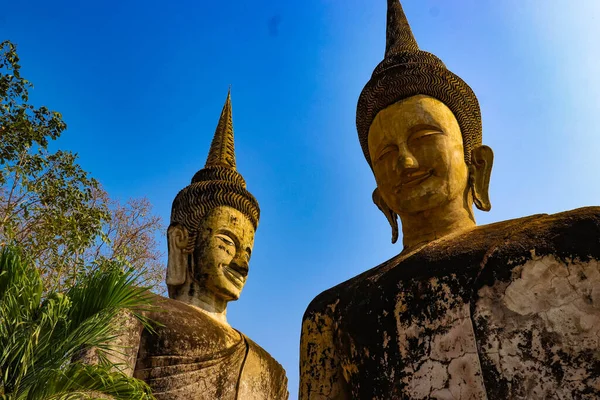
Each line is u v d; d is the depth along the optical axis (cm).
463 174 525
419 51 579
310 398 462
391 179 521
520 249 396
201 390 677
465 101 553
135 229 1391
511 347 370
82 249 1111
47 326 509
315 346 475
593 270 373
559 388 350
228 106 1047
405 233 525
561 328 364
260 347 800
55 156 1186
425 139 517
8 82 1129
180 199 855
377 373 416
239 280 816
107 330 545
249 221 858
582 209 411
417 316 411
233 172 906
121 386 528
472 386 372
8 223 1047
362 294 450
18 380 473
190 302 785
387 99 543
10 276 525
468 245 423
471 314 390
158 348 666
